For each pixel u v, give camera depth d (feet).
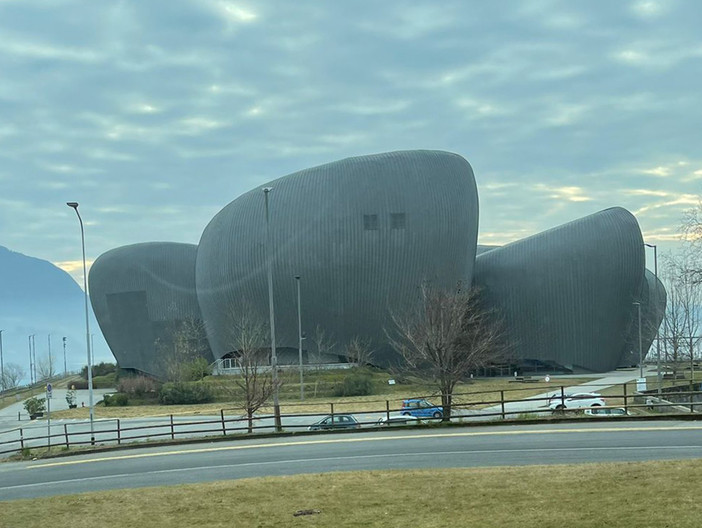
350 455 87.35
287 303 303.48
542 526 47.37
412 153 309.63
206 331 343.87
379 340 299.58
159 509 61.41
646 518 47.01
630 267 308.19
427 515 53.11
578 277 311.88
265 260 305.73
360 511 55.72
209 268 329.72
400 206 296.51
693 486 55.06
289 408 189.47
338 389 230.27
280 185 313.32
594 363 314.35
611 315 310.65
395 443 94.73
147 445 114.11
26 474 94.48
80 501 67.31
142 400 253.65
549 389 217.77
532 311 319.47
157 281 360.69
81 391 348.18
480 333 267.59
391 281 296.51
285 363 307.99
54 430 177.58
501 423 107.45
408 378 241.76
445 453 83.61
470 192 307.78
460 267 302.66
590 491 56.18
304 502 60.13
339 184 301.22
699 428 92.43
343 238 296.10
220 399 243.81
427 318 187.11
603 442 84.53
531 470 67.00
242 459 90.79
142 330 360.89
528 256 320.70
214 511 59.21
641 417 103.30
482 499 56.59
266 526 53.31
